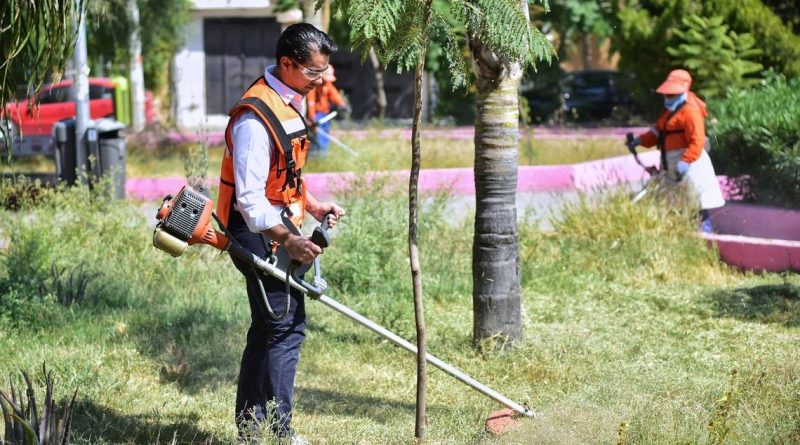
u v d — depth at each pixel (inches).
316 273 251.1
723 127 600.1
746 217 567.5
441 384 323.0
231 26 1834.4
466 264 482.0
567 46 1553.9
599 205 541.6
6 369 317.1
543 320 403.9
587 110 1483.8
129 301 411.8
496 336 353.1
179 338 364.5
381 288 434.0
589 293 444.8
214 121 1833.2
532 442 252.8
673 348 356.8
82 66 725.3
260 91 241.1
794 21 1316.4
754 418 258.1
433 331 385.7
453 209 573.9
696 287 455.5
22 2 250.5
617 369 325.4
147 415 287.6
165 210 239.3
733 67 1198.9
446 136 1127.6
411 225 251.8
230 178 247.6
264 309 248.8
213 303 410.0
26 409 219.9
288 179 243.9
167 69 1807.3
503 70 339.6
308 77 240.7
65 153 733.3
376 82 1515.7
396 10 225.0
